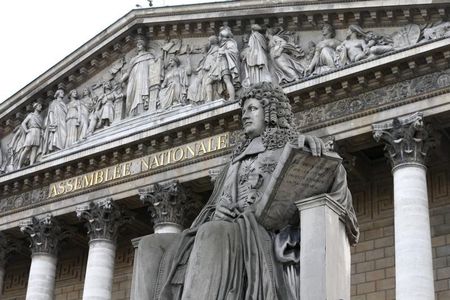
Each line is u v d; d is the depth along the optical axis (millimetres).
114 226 44594
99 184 45125
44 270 46281
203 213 9023
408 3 38219
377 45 38781
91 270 43594
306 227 7762
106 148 44875
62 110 49375
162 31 47031
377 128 36688
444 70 36188
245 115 9211
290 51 42000
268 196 8125
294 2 42000
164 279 8250
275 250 8039
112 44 48688
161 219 42156
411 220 34312
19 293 52594
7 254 50094
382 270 40500
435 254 39406
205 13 45188
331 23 41188
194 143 42500
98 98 48531
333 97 38531
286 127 9078
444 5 37438
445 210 39969
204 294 7715
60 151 48312
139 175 43719
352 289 40906
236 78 42781
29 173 47812
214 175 40781
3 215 48812
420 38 38156
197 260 7855
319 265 7543
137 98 46375
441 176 40562
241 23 44312
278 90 9305
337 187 8219
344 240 8164
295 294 7762
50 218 46656
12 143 51000
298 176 8086
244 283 7949
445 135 38156
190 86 44906
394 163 36031
